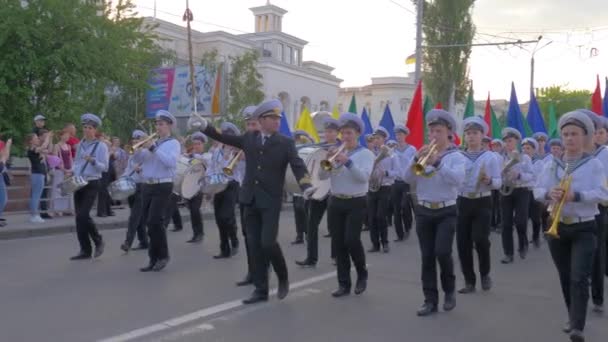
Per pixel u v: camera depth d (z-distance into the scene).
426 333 6.06
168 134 8.69
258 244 6.99
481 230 7.75
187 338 5.74
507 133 10.26
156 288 7.65
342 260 7.47
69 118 17.95
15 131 16.69
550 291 7.97
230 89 27.48
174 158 8.51
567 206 5.75
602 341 5.97
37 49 16.84
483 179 7.66
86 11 17.48
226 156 9.78
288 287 7.26
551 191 5.71
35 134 13.59
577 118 5.76
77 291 7.44
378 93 53.34
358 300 7.29
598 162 5.75
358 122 7.25
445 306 6.89
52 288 7.58
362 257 7.48
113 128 24.11
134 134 11.87
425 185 6.67
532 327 6.35
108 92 25.19
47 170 14.25
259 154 6.84
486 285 7.94
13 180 14.52
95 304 6.85
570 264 5.89
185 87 24.89
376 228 10.88
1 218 12.65
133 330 5.93
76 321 6.20
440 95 29.42
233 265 9.24
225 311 6.66
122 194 9.52
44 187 14.11
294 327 6.15
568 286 6.00
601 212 6.84
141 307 6.75
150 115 25.33
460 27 29.05
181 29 33.69
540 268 9.57
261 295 7.08
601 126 7.03
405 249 11.25
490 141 12.80
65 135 14.81
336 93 41.34
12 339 5.62
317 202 9.40
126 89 22.80
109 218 14.30
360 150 7.30
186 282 8.02
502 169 9.89
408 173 6.81
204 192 9.66
